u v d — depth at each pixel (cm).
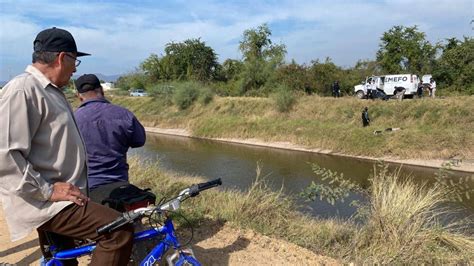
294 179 1709
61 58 269
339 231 550
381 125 2588
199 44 6900
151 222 335
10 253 438
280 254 439
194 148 2700
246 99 3694
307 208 863
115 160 384
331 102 3108
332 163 2134
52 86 271
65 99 282
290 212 644
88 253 292
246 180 1672
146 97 4934
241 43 5756
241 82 4612
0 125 245
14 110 248
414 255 455
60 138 270
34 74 265
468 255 477
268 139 2881
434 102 2642
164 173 922
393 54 4584
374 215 520
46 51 266
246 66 4703
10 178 248
